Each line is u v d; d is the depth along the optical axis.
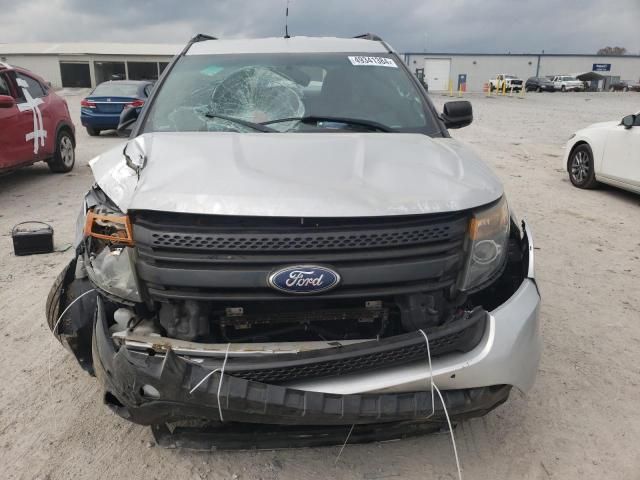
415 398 2.10
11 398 3.08
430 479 2.55
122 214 2.19
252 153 2.49
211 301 2.17
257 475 2.55
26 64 52.22
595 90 60.94
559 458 2.69
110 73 52.44
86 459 2.64
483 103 32.12
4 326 3.88
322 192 2.16
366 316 2.29
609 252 5.61
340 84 3.48
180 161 2.39
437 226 2.18
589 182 8.35
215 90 3.40
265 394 2.01
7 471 2.55
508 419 2.97
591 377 3.35
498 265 2.37
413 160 2.51
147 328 2.26
